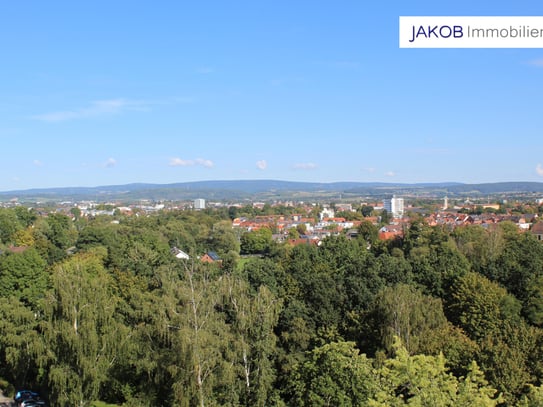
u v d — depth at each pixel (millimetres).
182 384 48531
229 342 53125
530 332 51000
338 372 43719
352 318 62906
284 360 59500
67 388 51344
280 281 78000
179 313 52531
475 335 62188
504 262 82938
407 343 53344
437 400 32188
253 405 52125
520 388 43219
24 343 60875
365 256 89125
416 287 75875
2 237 162250
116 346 54125
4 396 63562
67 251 144500
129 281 80125
